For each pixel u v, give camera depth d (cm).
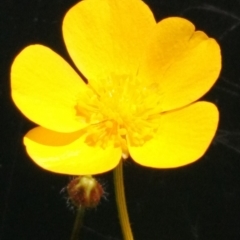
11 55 17
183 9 17
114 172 10
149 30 11
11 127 17
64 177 17
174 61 11
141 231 17
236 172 17
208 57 10
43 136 10
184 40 11
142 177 17
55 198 17
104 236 17
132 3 11
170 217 17
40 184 17
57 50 17
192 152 10
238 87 17
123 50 11
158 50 11
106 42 11
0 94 17
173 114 11
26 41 17
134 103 11
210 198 17
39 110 10
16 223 17
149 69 11
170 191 17
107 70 11
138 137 10
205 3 17
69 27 11
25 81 10
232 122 17
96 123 11
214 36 17
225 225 17
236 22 17
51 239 17
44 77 10
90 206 11
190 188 17
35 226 17
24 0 17
